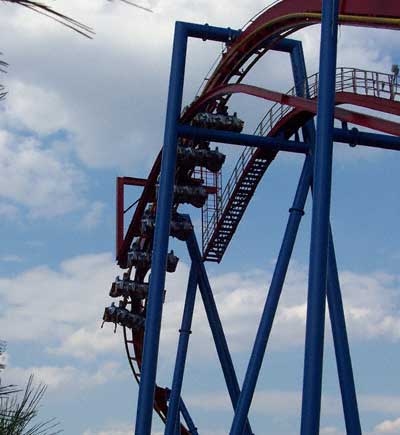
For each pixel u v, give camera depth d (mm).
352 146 35812
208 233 48250
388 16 29016
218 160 43594
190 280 47906
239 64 42656
